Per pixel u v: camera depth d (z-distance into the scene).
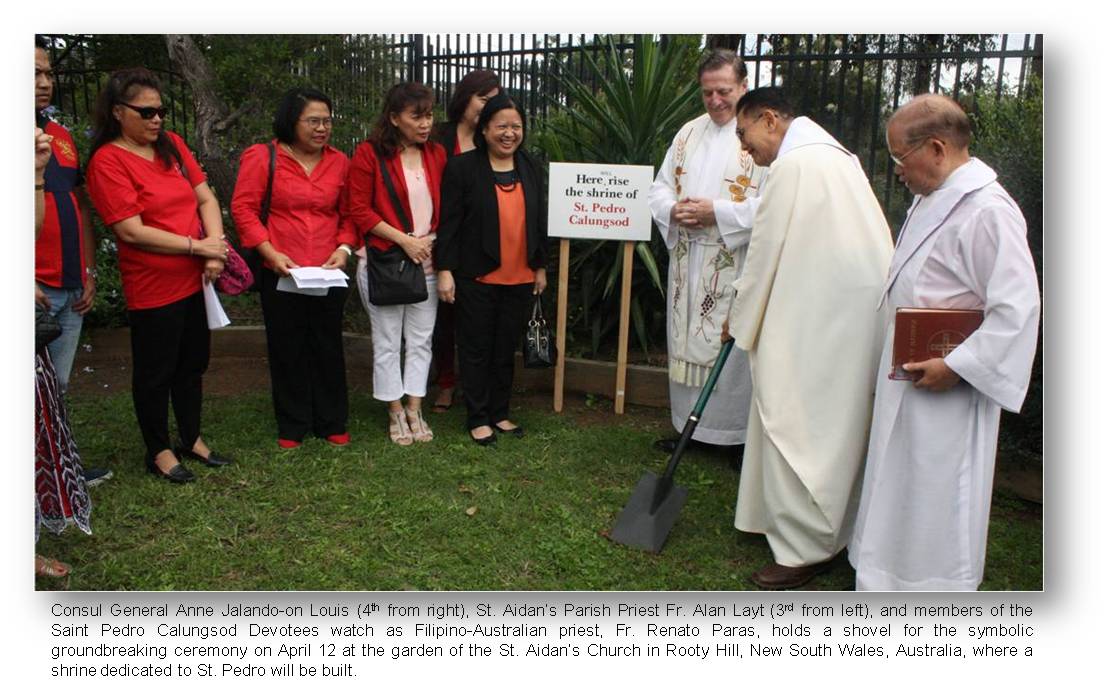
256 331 6.13
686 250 4.42
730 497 4.07
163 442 4.04
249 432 4.66
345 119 6.94
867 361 3.21
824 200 3.21
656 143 5.62
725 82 4.17
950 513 2.90
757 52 5.66
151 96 3.65
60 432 3.15
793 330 3.26
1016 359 2.66
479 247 4.40
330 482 4.07
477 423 4.62
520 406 5.31
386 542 3.56
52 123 3.64
